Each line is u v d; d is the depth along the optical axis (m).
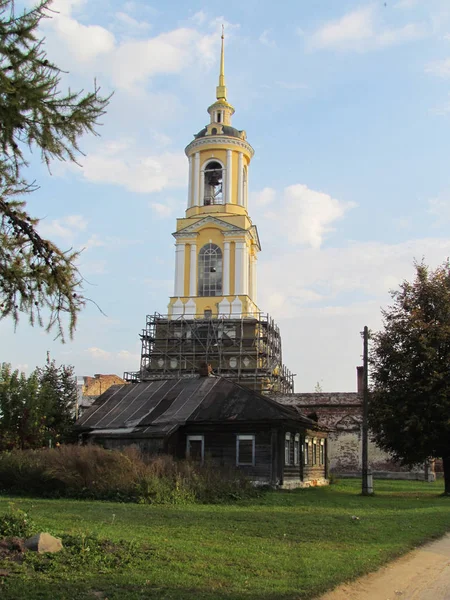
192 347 62.97
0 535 12.95
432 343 32.84
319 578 11.04
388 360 33.69
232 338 62.31
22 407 35.50
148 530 15.68
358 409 52.94
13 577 10.20
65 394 42.66
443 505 25.61
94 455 26.12
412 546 15.09
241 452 33.31
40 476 26.12
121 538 13.94
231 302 64.19
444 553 14.70
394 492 33.97
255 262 70.75
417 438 32.25
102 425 36.09
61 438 37.25
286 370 71.31
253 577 11.03
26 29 8.69
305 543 14.78
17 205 10.83
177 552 12.81
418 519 20.06
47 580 10.14
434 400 31.73
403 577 11.89
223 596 9.62
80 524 16.22
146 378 62.12
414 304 34.41
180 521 17.70
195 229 66.31
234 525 17.23
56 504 22.02
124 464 25.56
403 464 34.25
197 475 26.39
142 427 34.72
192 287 65.31
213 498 25.12
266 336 63.38
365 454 31.64
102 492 24.59
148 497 23.84
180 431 34.38
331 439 53.00
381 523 18.72
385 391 33.38
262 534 15.85
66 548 12.30
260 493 27.73
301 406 53.97
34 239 10.98
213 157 68.25
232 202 67.31
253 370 61.66
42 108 8.95
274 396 55.19
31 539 12.18
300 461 37.34
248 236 66.94
